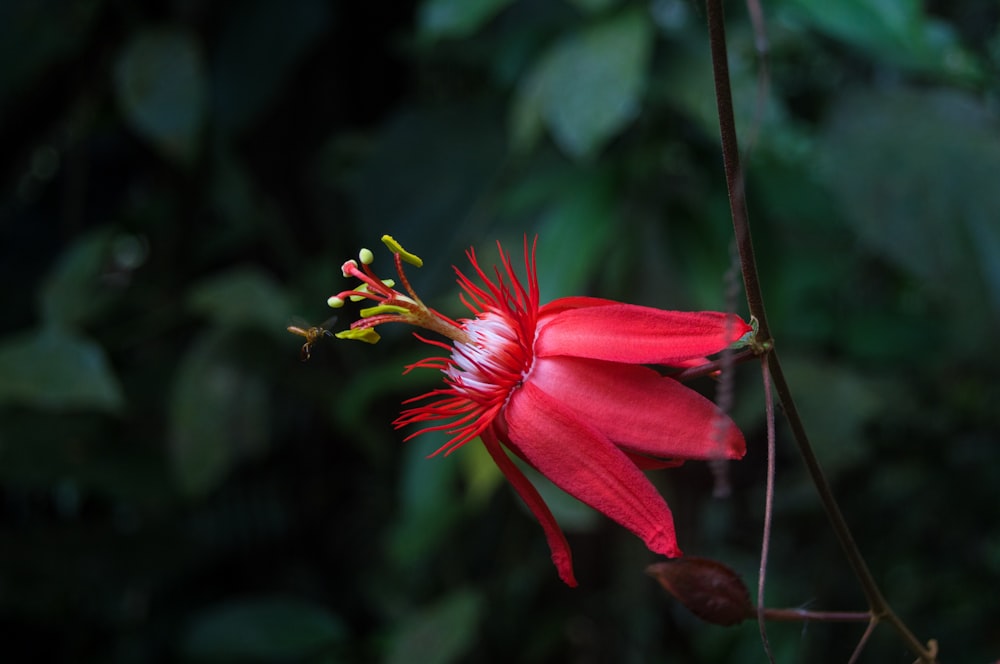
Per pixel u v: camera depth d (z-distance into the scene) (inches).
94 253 33.7
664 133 28.9
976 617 41.8
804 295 37.3
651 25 25.9
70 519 37.1
